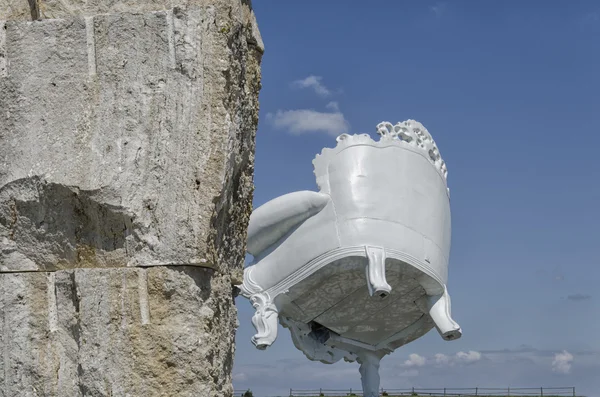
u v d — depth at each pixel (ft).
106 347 17.54
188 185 17.89
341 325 101.71
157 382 17.29
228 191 19.10
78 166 18.17
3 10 19.58
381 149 91.45
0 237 18.79
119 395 17.28
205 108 18.29
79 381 17.79
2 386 18.33
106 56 18.54
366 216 88.17
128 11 18.90
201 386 17.60
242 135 20.48
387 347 107.55
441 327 93.15
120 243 18.08
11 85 18.76
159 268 17.65
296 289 92.12
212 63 18.57
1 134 18.71
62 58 18.70
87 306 17.79
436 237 92.12
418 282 92.48
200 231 17.72
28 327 18.37
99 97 18.43
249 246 93.91
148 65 18.42
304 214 90.33
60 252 18.56
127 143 18.15
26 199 18.49
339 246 87.86
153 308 17.56
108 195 17.93
